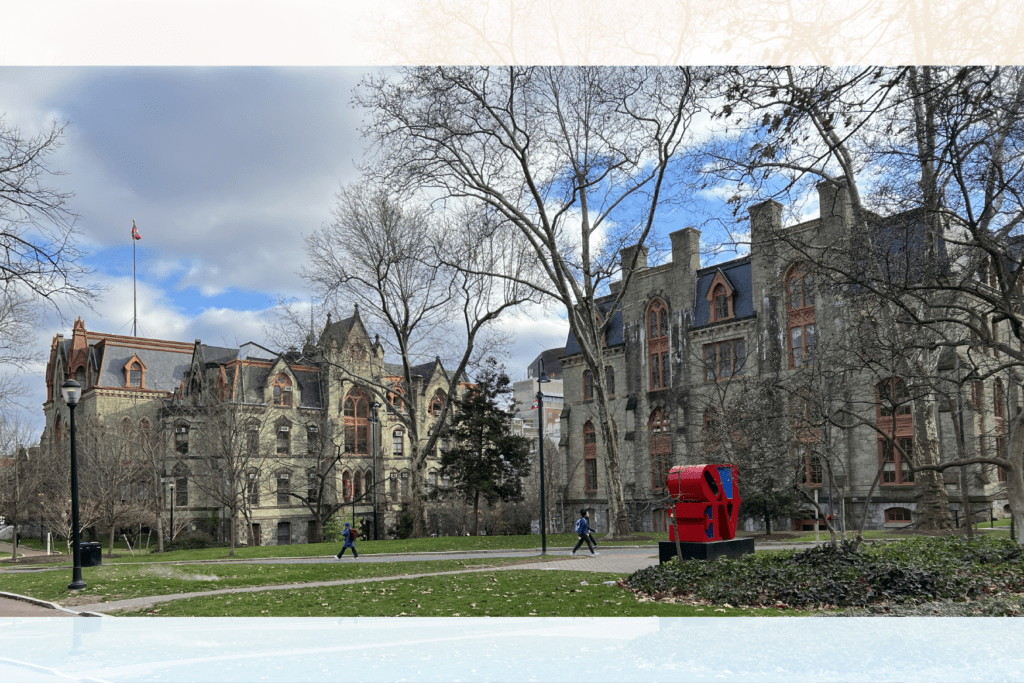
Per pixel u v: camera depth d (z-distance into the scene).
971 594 14.47
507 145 36.53
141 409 74.94
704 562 17.86
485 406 56.03
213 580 22.33
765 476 33.47
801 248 23.11
